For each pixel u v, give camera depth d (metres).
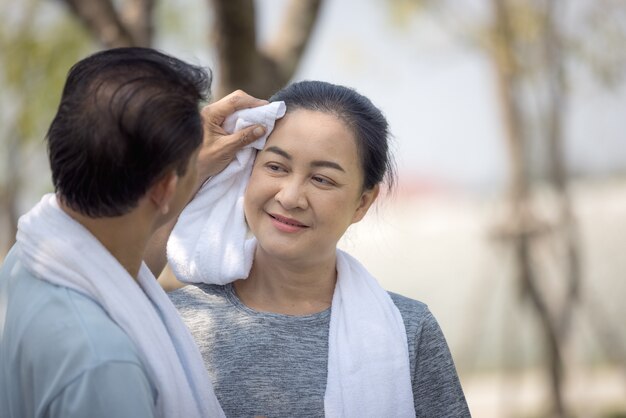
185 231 1.97
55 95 5.01
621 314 9.20
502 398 8.13
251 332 1.90
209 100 1.59
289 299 1.95
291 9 3.61
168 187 1.51
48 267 1.49
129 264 1.57
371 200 1.96
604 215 11.41
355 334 1.88
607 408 7.29
